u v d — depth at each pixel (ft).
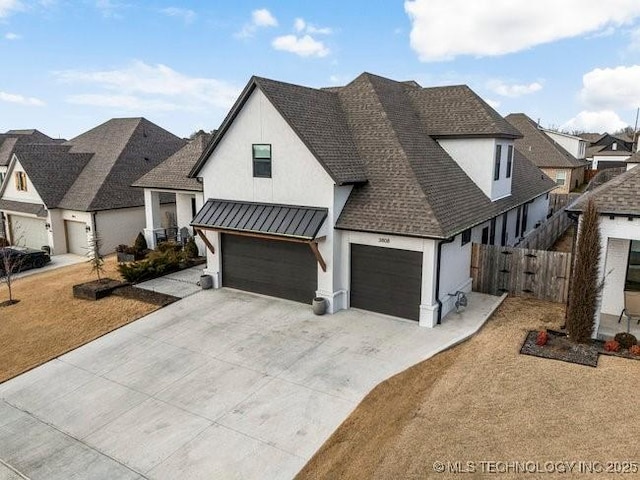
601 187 45.27
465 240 55.72
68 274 78.18
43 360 46.57
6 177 105.81
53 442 33.99
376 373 40.19
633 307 44.04
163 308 57.82
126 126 111.96
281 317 53.52
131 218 98.02
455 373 38.11
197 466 30.35
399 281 50.93
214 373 42.04
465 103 68.69
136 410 37.22
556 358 39.11
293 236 51.19
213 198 62.39
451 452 28.43
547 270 54.29
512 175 82.12
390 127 59.72
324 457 30.27
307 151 52.80
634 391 33.40
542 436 29.19
